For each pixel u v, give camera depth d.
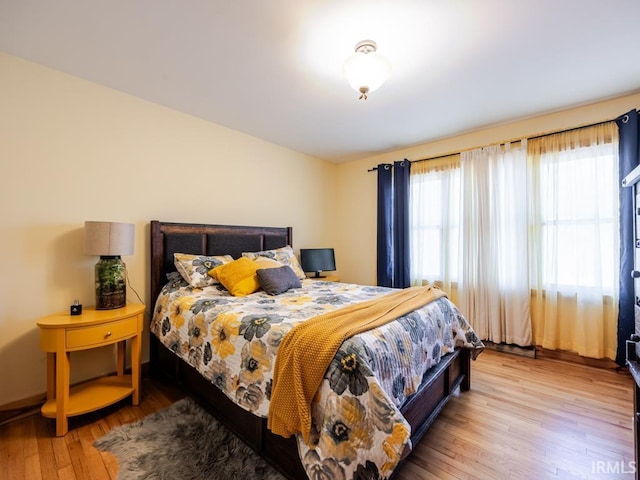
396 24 1.57
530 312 2.85
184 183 2.73
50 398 1.80
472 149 3.17
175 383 2.10
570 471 1.39
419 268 3.58
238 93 2.36
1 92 1.82
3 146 1.82
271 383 1.32
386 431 1.08
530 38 1.69
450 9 1.47
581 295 2.56
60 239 2.03
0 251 1.81
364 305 1.74
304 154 4.03
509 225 2.94
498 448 1.54
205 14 1.51
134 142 2.40
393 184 3.84
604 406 1.93
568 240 2.64
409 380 1.44
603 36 1.68
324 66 1.98
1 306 1.82
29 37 1.69
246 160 3.28
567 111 2.66
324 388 1.15
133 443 1.56
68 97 2.07
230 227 2.99
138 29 1.62
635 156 2.30
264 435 1.40
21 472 1.38
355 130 3.16
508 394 2.10
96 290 1.98
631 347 1.37
